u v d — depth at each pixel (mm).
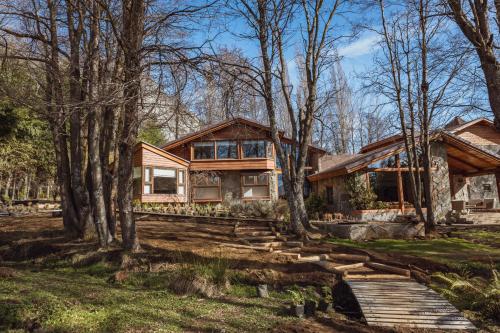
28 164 26094
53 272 8734
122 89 7168
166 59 8062
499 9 7801
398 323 5430
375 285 6879
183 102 8359
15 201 25656
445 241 11555
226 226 14438
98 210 9727
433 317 5570
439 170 18344
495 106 7336
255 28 12617
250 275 7695
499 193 19812
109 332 4969
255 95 12023
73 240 10617
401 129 15453
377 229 12531
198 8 8531
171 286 7273
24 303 5941
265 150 24703
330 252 9750
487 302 6004
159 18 8945
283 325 5359
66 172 11500
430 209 13484
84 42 10102
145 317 5586
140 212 17156
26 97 7551
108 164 10406
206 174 24500
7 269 8672
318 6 12469
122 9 9273
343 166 17828
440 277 7324
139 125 8961
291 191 12430
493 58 7406
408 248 10273
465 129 23469
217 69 8422
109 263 8789
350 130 43688
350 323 5516
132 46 8500
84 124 10992
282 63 13312
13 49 9688
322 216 17828
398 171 18000
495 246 10461
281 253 9359
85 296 6629
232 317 5703
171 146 24719
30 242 10781
